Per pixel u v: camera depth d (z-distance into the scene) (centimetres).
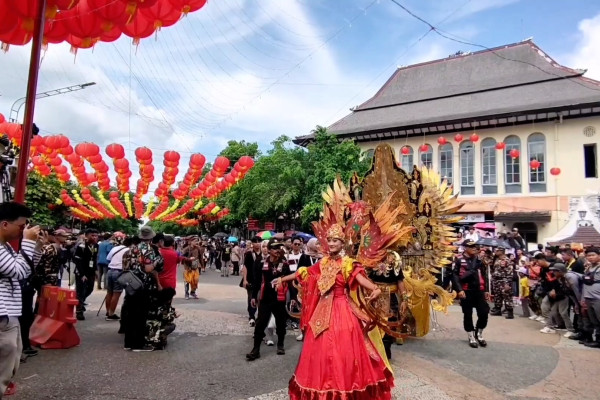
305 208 2202
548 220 2312
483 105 2658
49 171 1527
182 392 508
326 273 448
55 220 2577
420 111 2917
